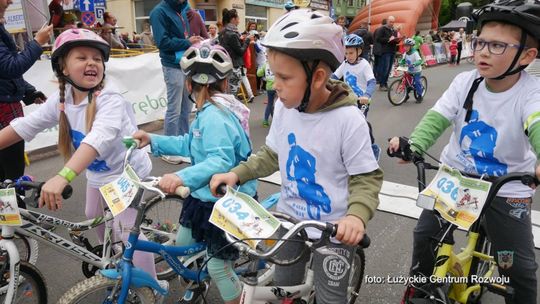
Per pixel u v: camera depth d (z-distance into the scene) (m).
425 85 10.80
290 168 1.92
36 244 2.94
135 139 2.17
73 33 2.25
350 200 1.70
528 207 2.15
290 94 1.64
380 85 12.33
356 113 1.75
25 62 3.37
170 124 5.59
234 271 2.36
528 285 2.20
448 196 1.86
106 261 2.40
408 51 9.88
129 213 2.35
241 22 19.08
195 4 17.62
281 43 1.55
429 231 2.29
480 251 2.43
